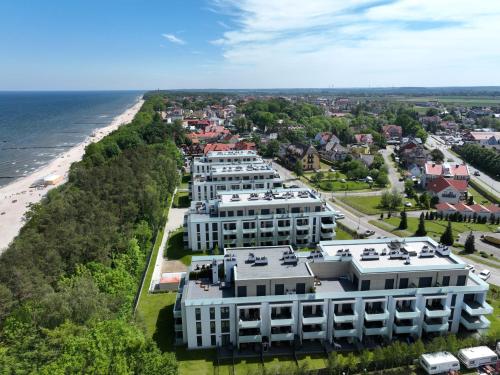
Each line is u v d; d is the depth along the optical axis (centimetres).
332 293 6259
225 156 17025
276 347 6438
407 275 6438
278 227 10475
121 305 6562
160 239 11394
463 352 5981
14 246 7331
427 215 13112
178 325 6588
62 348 4588
